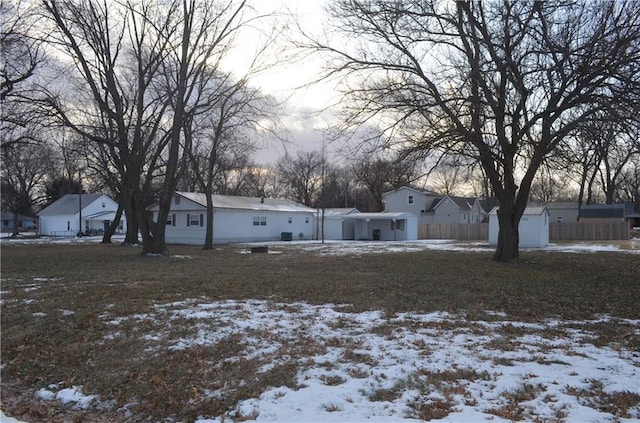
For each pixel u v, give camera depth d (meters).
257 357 6.30
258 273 14.80
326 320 8.12
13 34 17.69
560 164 16.41
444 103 15.55
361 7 15.79
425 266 17.28
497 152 18.72
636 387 5.07
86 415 5.22
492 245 32.78
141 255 23.16
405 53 16.41
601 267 17.22
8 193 60.47
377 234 45.66
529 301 9.92
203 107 23.52
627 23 12.90
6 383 6.25
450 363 5.89
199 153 34.22
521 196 19.03
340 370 5.75
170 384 5.73
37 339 7.61
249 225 39.62
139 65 23.02
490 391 5.03
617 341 6.91
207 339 7.12
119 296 10.34
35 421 5.11
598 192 80.94
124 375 6.10
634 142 11.62
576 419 4.32
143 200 23.66
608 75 12.59
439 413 4.53
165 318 8.27
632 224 69.06
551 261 19.72
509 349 6.47
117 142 23.39
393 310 8.94
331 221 46.09
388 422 4.39
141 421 4.97
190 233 37.66
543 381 5.25
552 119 15.23
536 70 14.05
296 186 74.81
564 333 7.34
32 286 12.03
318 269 16.17
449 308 9.15
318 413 4.65
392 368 5.73
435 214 59.41
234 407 4.98
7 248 30.64
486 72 14.23
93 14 21.05
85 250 28.00
